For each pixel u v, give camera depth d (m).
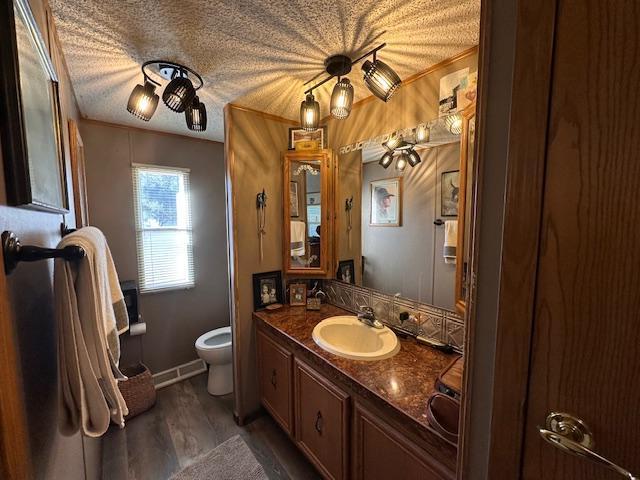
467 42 1.17
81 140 1.90
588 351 0.46
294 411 1.62
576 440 0.47
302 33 1.11
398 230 1.57
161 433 1.89
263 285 1.99
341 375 1.21
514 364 0.54
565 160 0.46
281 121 2.02
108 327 0.73
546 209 0.49
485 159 0.59
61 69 1.17
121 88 1.60
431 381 1.12
